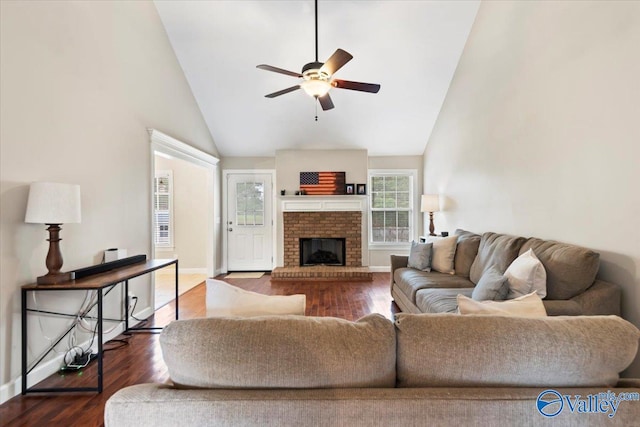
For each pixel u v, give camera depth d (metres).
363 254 6.21
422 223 6.36
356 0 3.62
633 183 1.91
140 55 3.52
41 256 2.32
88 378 2.33
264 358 0.88
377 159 6.42
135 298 3.50
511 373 0.90
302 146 6.12
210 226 5.91
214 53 4.30
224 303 1.34
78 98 2.63
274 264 6.41
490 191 3.65
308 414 0.84
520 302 1.31
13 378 2.09
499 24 3.40
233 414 0.83
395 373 0.95
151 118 3.75
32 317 2.24
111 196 3.05
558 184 2.54
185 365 0.89
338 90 4.86
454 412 0.85
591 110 2.21
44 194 2.10
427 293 2.87
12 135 2.09
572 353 0.90
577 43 2.33
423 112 5.35
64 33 2.48
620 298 1.98
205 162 5.45
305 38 4.07
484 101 3.76
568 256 2.12
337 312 3.84
